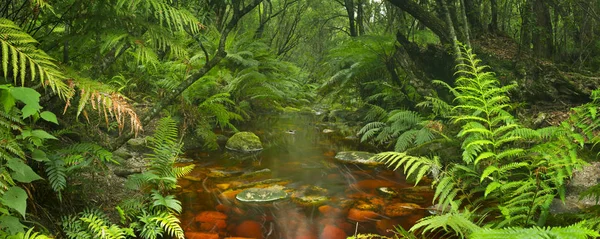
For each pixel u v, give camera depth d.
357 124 8.52
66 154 2.64
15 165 1.87
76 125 3.04
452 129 5.30
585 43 8.26
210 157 5.44
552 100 5.77
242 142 6.02
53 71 1.95
